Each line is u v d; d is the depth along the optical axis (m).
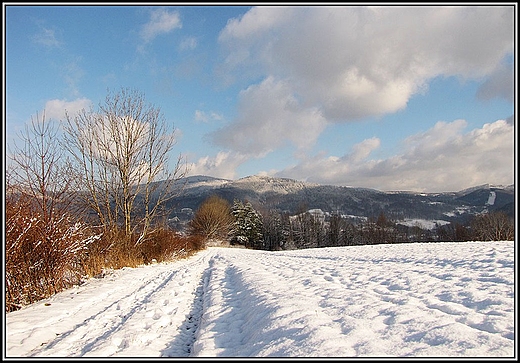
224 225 62.03
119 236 16.12
